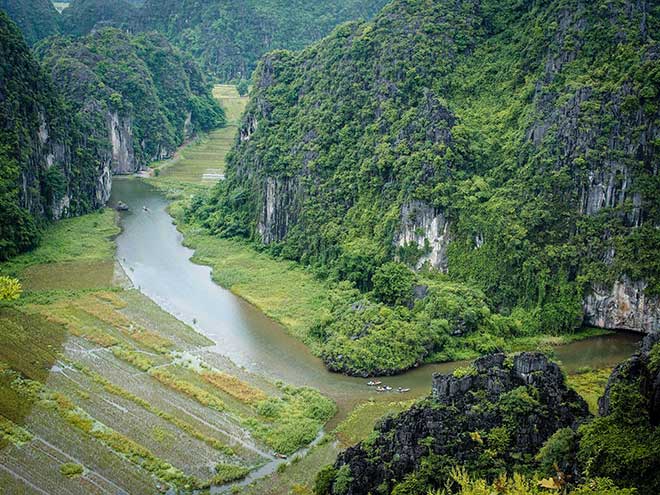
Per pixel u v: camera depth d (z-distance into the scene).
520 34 125.50
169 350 92.19
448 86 125.31
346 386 84.81
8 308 101.75
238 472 67.44
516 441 58.59
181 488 65.38
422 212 109.38
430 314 96.56
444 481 56.84
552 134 105.75
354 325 94.38
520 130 112.00
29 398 78.06
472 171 113.50
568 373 84.75
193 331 98.69
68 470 66.50
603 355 91.75
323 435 74.38
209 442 72.25
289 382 85.38
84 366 86.12
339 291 108.50
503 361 62.72
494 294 102.56
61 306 104.44
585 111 103.25
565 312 98.12
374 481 59.19
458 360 91.69
